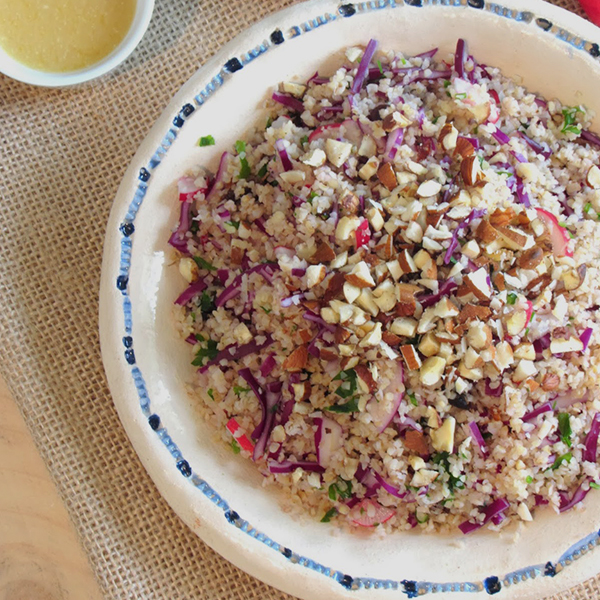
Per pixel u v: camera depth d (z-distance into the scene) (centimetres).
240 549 53
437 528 56
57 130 62
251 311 57
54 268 61
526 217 54
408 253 54
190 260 57
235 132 57
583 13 60
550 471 54
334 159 55
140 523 59
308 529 55
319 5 55
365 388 54
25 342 60
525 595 53
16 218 62
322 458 55
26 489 63
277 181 56
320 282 54
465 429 54
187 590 59
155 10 62
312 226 54
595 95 55
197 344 57
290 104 57
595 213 56
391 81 56
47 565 63
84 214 62
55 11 61
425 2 55
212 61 55
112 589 58
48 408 60
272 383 56
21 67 61
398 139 55
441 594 53
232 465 56
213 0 62
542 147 56
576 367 54
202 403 57
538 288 54
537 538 54
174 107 55
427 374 53
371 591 53
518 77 56
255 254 56
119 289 55
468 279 53
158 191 55
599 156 56
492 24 55
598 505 54
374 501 56
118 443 60
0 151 62
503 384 54
